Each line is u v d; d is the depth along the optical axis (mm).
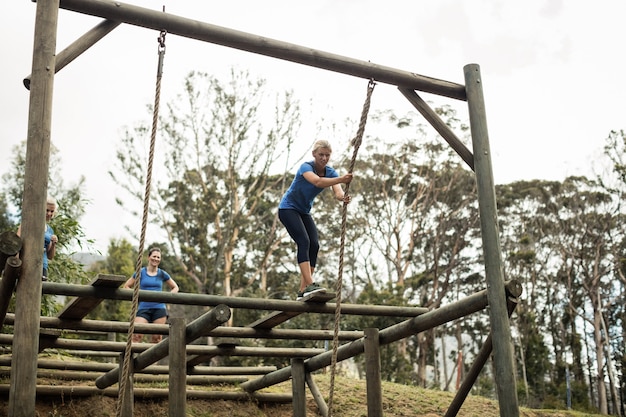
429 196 33656
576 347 33875
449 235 34375
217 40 5820
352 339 7750
